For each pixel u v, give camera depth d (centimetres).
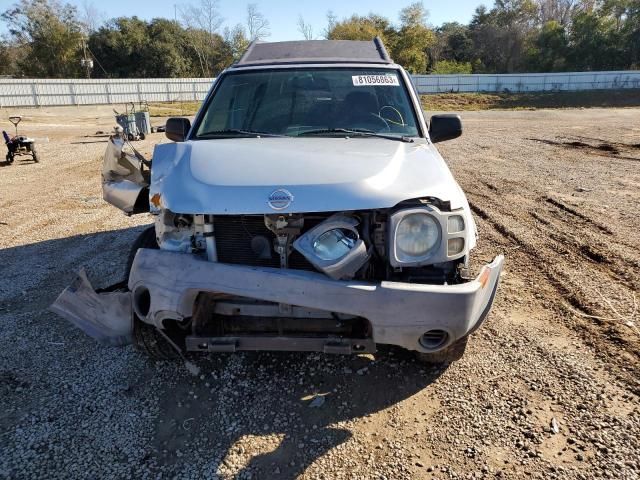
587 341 354
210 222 274
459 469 246
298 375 323
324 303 250
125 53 5144
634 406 286
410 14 5359
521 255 522
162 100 3753
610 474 240
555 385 306
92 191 875
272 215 265
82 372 330
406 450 260
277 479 243
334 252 254
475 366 327
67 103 3347
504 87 4019
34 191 884
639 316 386
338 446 263
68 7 5209
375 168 279
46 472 248
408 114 379
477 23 6881
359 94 385
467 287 255
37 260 534
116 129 407
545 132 1744
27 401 300
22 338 371
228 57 5400
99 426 280
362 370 326
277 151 304
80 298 306
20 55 5409
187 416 288
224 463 253
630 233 582
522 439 264
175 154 319
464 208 280
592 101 3625
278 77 400
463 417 282
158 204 293
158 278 267
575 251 529
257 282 254
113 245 579
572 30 5394
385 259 270
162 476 246
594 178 898
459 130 384
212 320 295
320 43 469
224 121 377
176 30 5391
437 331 264
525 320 386
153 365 336
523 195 785
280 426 279
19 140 1177
